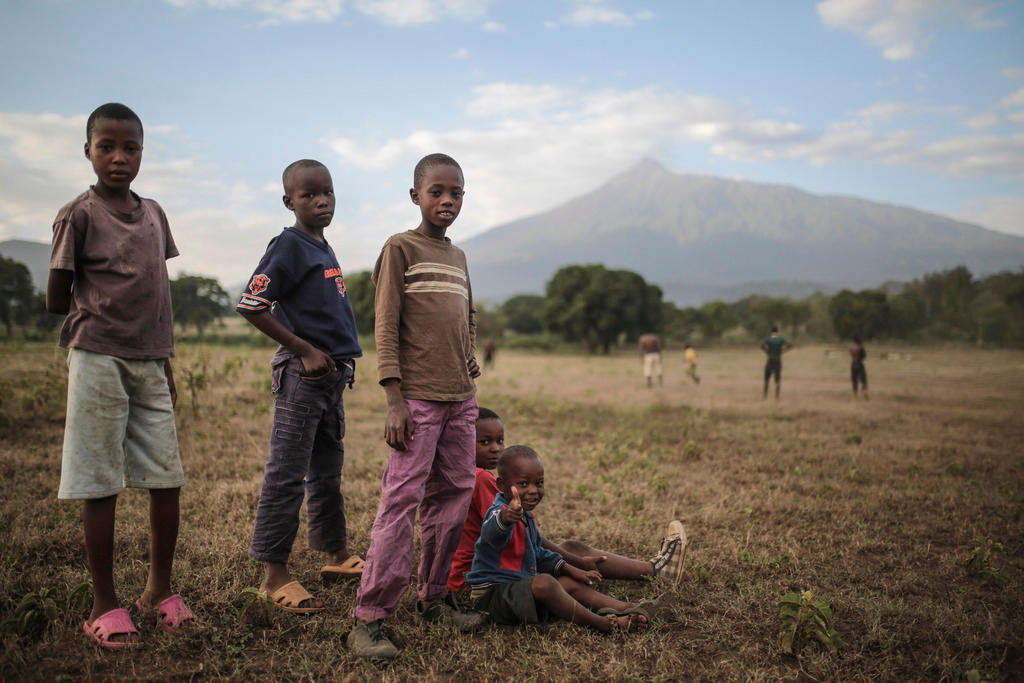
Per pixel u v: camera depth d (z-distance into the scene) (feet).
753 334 260.62
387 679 8.11
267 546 10.07
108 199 8.73
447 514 9.82
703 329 238.68
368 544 12.95
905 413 38.96
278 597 9.91
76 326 8.48
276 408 10.19
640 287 180.55
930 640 9.74
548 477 20.12
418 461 9.15
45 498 14.88
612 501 17.13
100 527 8.67
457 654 8.89
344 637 9.09
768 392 53.01
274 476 10.07
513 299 279.49
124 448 8.98
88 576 10.53
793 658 9.10
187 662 8.41
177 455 9.36
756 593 11.21
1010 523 16.03
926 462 24.00
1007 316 221.46
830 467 22.84
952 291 269.23
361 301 155.33
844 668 8.77
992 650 9.40
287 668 8.33
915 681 8.54
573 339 184.65
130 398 8.94
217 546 12.23
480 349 175.63
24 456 18.57
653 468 21.53
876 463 23.63
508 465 10.52
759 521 16.06
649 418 35.06
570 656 8.77
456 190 9.62
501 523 9.71
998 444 28.27
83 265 8.48
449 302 9.48
